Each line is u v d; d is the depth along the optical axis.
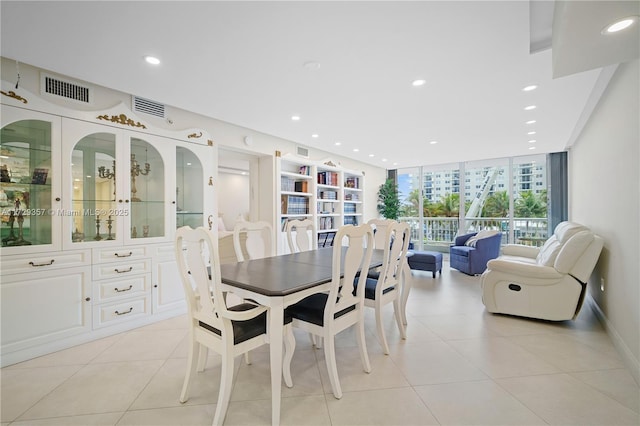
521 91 2.78
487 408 1.67
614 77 2.46
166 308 3.10
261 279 1.84
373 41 1.96
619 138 2.39
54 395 1.81
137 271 2.90
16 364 2.19
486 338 2.58
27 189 2.32
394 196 7.36
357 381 1.94
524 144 5.02
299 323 1.94
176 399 1.77
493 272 3.12
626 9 1.30
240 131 4.09
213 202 3.63
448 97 2.91
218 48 2.04
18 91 2.23
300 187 5.26
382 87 2.67
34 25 1.77
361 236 1.94
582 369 2.07
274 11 1.66
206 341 1.70
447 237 7.27
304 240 3.38
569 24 1.42
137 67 2.30
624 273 2.27
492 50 2.07
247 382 1.94
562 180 5.78
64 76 2.52
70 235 2.49
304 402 1.73
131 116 2.88
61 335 2.42
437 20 1.74
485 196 6.77
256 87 2.67
